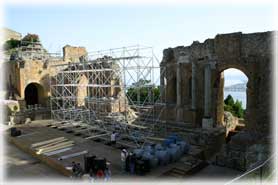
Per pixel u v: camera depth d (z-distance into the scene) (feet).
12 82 145.59
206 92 89.66
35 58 156.97
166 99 106.83
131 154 65.72
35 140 93.20
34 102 161.68
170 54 106.22
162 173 62.64
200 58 93.86
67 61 157.38
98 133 98.63
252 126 80.94
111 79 126.93
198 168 68.18
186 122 95.66
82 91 139.13
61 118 134.51
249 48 81.97
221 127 90.74
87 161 62.03
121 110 121.08
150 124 100.01
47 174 65.82
